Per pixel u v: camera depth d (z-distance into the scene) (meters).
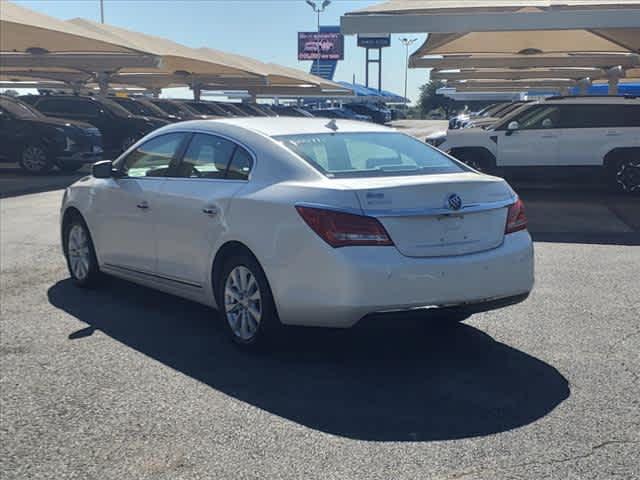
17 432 4.38
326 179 5.30
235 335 5.78
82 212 7.48
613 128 15.27
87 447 4.19
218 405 4.75
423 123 76.19
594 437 4.24
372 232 4.97
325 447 4.15
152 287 6.82
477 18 15.19
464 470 3.87
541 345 5.88
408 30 15.43
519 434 4.29
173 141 6.67
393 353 5.71
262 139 5.86
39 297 7.38
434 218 5.14
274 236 5.28
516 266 5.43
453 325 6.41
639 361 5.49
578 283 7.91
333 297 4.99
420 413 4.60
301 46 99.50
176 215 6.23
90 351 5.79
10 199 14.48
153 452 4.12
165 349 5.84
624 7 15.49
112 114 23.69
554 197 15.50
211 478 3.82
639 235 10.95
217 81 40.69
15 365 5.47
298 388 5.02
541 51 24.36
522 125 15.63
